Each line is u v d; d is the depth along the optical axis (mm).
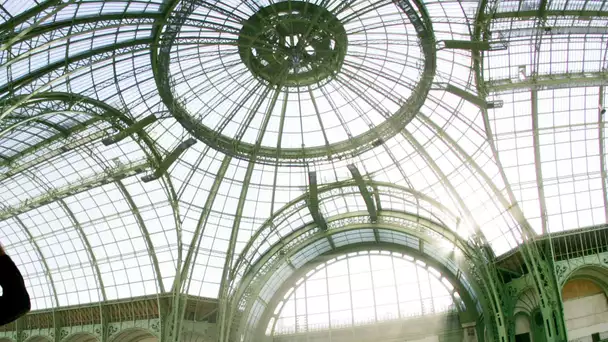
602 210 42531
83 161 45031
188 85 38406
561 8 31234
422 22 32406
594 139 40844
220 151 41375
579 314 41375
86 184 43719
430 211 45469
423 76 36188
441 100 39219
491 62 36094
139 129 38219
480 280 46750
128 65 35344
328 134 43250
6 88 30359
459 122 40094
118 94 37344
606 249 41281
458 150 41062
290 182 46750
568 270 40250
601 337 40031
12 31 24266
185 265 46344
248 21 34469
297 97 41219
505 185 41219
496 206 43562
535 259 41312
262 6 33781
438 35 35281
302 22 34625
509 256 44312
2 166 43844
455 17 33062
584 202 42531
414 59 37094
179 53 35781
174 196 44500
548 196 42562
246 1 33188
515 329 43938
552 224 42781
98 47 32719
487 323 45625
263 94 40156
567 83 35062
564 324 38344
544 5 31094
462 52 35250
